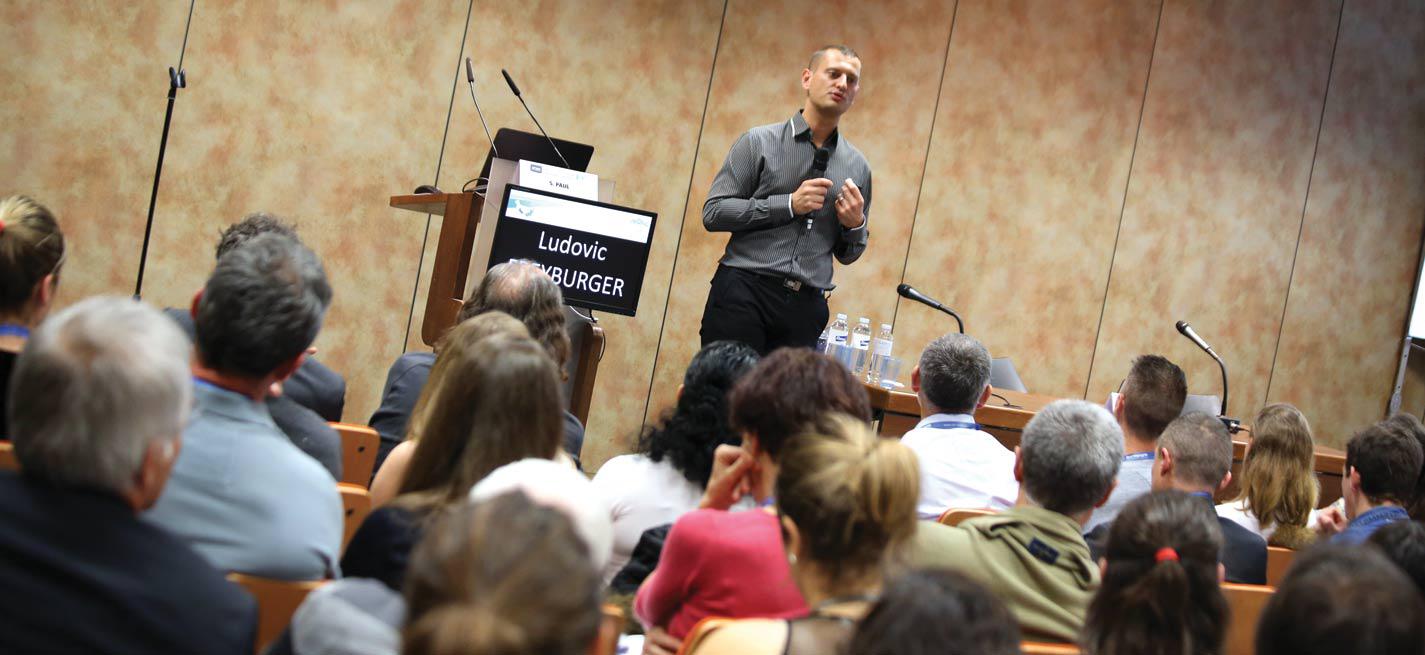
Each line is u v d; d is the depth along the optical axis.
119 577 1.33
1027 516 2.13
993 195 7.19
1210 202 7.62
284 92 6.05
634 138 6.59
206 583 1.40
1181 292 7.63
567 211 4.27
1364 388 8.13
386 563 1.84
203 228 6.00
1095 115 7.32
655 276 6.73
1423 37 7.98
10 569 1.29
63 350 1.34
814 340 4.89
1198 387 7.74
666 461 2.46
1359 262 8.01
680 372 6.82
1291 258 7.85
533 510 0.99
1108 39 7.30
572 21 6.43
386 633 1.40
